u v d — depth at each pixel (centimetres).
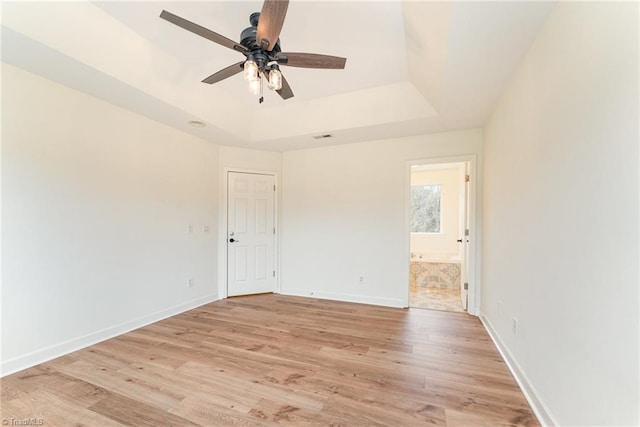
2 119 215
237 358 247
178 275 369
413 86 310
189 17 213
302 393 196
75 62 214
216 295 432
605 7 114
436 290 504
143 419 171
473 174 361
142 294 323
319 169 452
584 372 129
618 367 106
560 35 152
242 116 384
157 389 201
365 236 420
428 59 235
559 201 154
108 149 288
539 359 177
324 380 212
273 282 477
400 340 284
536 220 184
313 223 455
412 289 511
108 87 254
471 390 200
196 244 397
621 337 105
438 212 643
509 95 241
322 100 356
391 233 405
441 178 635
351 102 345
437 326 323
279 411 178
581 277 132
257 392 198
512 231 233
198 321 339
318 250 450
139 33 235
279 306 401
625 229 103
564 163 148
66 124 254
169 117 326
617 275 107
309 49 250
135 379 213
